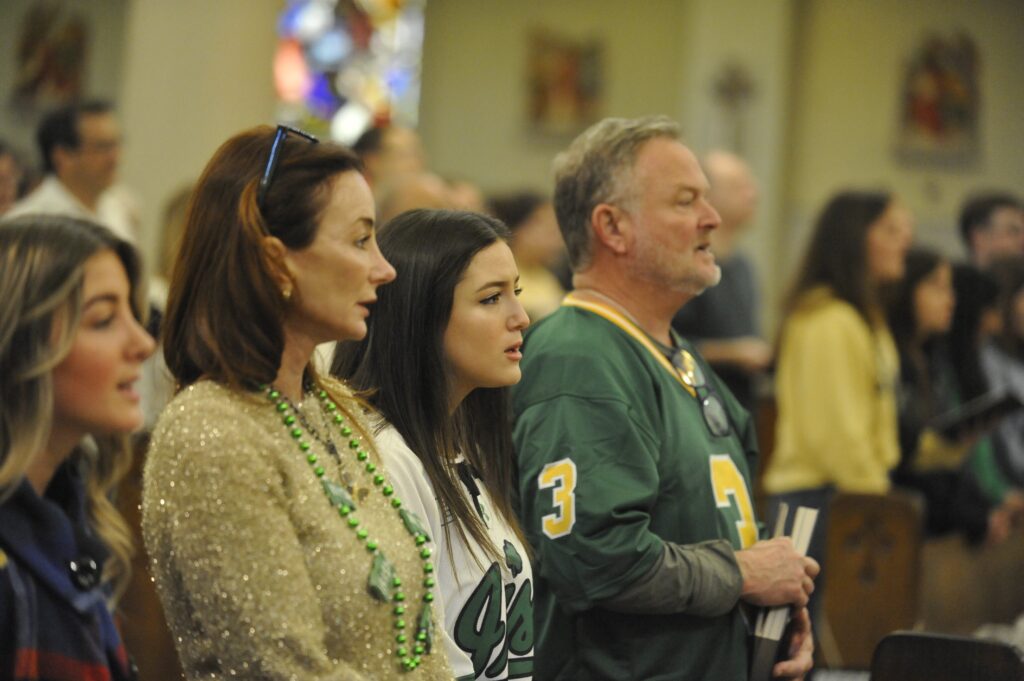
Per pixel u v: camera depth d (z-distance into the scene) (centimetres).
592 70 1725
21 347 231
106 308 239
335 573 237
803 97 1647
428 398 304
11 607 229
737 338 727
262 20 1231
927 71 1630
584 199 378
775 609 355
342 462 253
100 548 250
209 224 244
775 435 678
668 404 362
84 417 238
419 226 312
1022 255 768
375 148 671
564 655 358
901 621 543
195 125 1184
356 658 238
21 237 237
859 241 586
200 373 248
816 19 1647
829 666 545
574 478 342
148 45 1189
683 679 349
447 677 254
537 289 707
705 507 357
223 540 226
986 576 609
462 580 292
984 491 620
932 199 1622
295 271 245
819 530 462
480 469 321
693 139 1603
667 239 370
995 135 1619
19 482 232
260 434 237
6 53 1706
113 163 677
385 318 305
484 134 1744
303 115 1719
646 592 336
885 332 600
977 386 677
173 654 494
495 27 1744
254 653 223
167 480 230
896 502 545
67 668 234
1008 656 342
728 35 1593
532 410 355
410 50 1752
